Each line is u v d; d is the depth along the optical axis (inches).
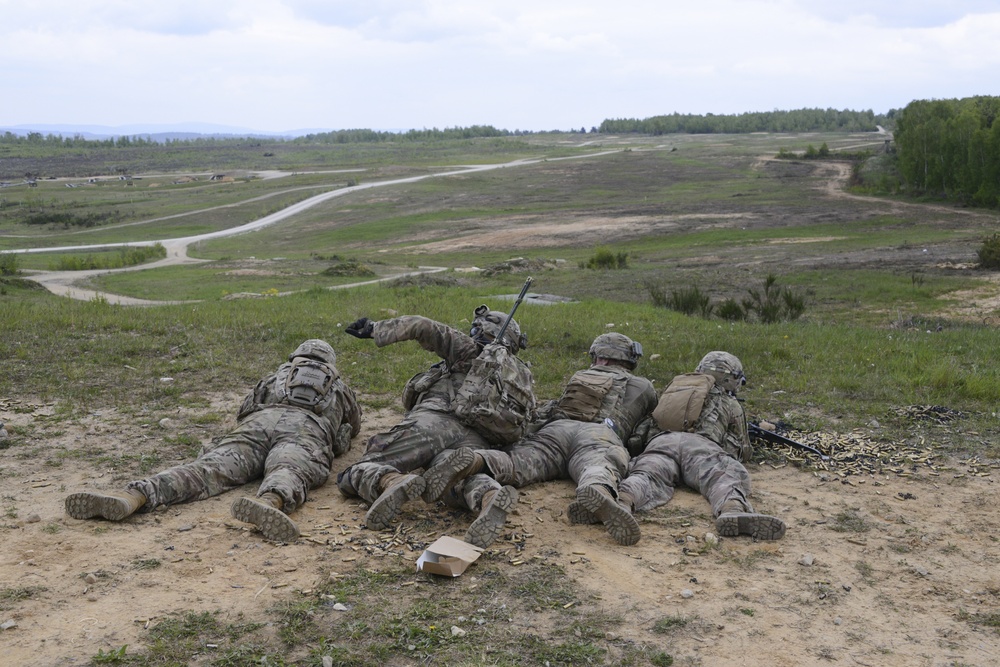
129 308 564.1
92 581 164.1
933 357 417.7
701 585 172.9
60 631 145.5
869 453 264.2
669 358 402.6
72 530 189.9
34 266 2682.1
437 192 4547.2
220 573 170.7
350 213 4003.4
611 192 4200.3
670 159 5866.1
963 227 2118.6
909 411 310.8
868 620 160.9
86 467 236.2
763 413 313.0
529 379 233.1
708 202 3383.4
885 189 3351.4
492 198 4192.9
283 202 4626.0
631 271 1530.5
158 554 178.7
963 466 253.6
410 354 400.5
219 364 366.6
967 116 2817.4
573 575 175.0
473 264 2285.9
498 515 183.5
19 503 207.0
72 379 335.6
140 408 299.0
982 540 200.2
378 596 162.2
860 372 377.1
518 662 140.6
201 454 230.4
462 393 223.3
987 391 337.7
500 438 228.2
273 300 725.3
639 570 179.0
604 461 219.0
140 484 200.8
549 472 231.5
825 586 173.9
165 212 4598.9
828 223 2425.0
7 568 169.2
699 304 745.6
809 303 984.9
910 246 1659.7
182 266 2488.9
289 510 205.3
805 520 211.3
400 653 142.4
